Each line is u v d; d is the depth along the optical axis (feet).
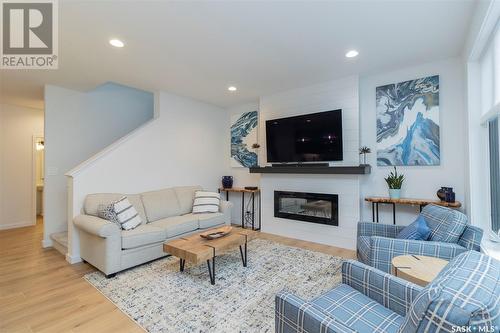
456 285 2.54
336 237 12.16
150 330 5.93
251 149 16.44
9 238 13.87
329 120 12.12
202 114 16.24
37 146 18.17
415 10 6.70
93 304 7.06
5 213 16.06
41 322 6.27
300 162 13.16
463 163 9.57
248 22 7.24
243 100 15.97
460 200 9.73
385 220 11.37
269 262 9.98
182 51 9.03
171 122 14.37
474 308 2.21
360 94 12.05
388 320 4.05
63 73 11.00
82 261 10.24
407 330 2.64
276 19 7.10
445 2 6.38
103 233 8.47
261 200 15.02
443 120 10.11
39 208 20.20
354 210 11.69
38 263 10.10
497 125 6.90
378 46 8.80
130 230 9.75
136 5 6.40
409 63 10.38
